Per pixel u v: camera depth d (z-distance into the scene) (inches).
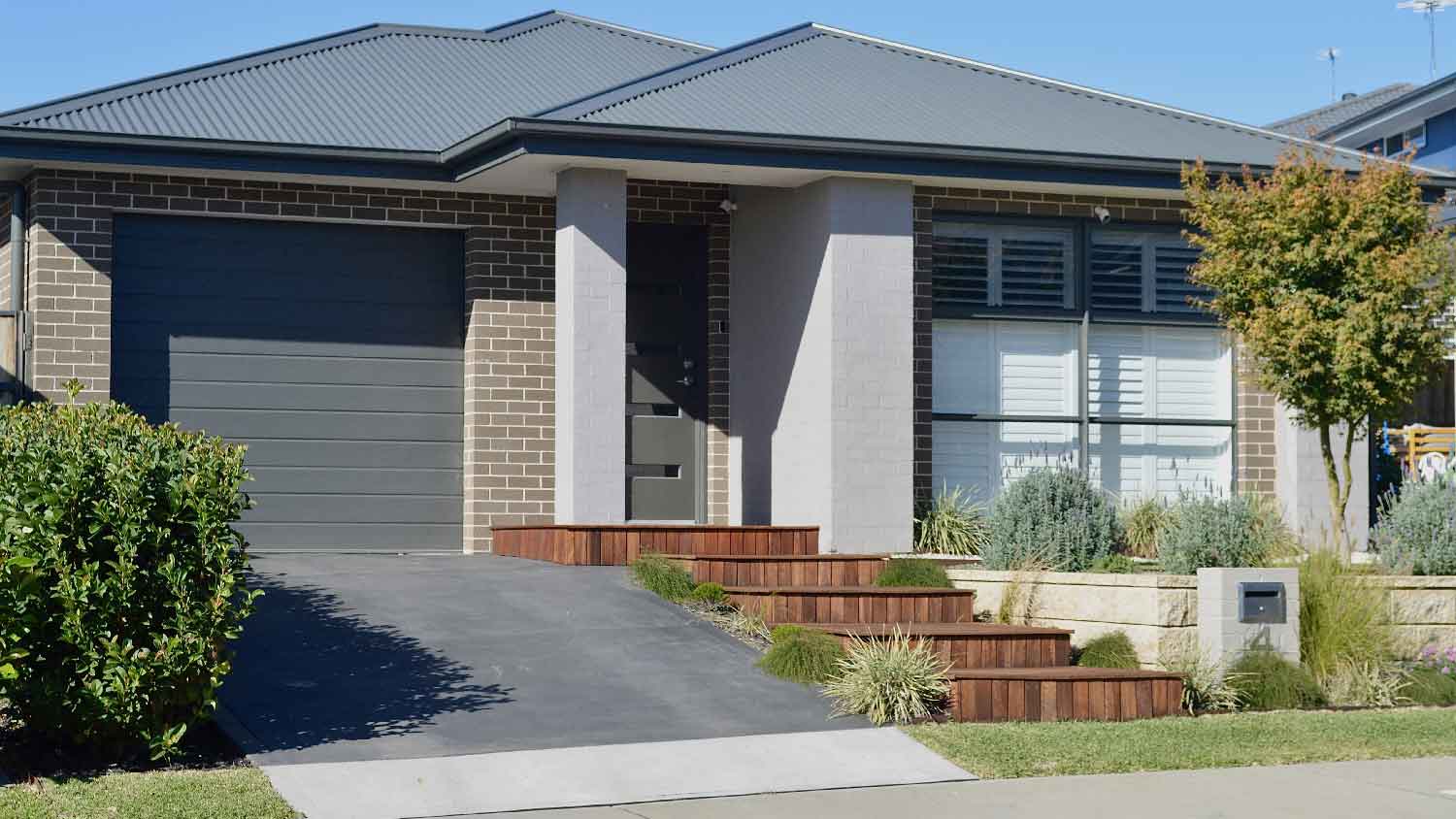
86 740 370.9
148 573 369.4
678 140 605.3
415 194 663.1
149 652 362.9
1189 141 703.1
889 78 739.4
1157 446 721.6
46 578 360.5
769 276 683.4
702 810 343.3
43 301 613.0
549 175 636.7
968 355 695.1
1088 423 707.4
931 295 677.9
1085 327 705.0
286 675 438.6
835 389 637.3
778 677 456.4
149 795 333.7
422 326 671.8
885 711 428.5
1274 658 487.5
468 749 384.2
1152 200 713.6
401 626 490.9
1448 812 346.9
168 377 639.1
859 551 639.1
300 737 390.0
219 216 642.2
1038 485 573.6
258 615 496.4
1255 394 727.1
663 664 464.4
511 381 670.5
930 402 676.1
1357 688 492.4
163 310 639.8
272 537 650.8
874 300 645.3
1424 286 609.3
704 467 704.4
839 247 640.4
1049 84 780.6
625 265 657.6
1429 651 532.7
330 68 734.5
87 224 620.1
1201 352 730.2
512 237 672.4
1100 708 447.8
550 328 676.1
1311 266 596.4
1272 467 729.6
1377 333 590.6
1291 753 407.2
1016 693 441.4
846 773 376.5
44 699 356.8
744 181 657.0
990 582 543.5
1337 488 612.1
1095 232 711.7
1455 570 579.8
